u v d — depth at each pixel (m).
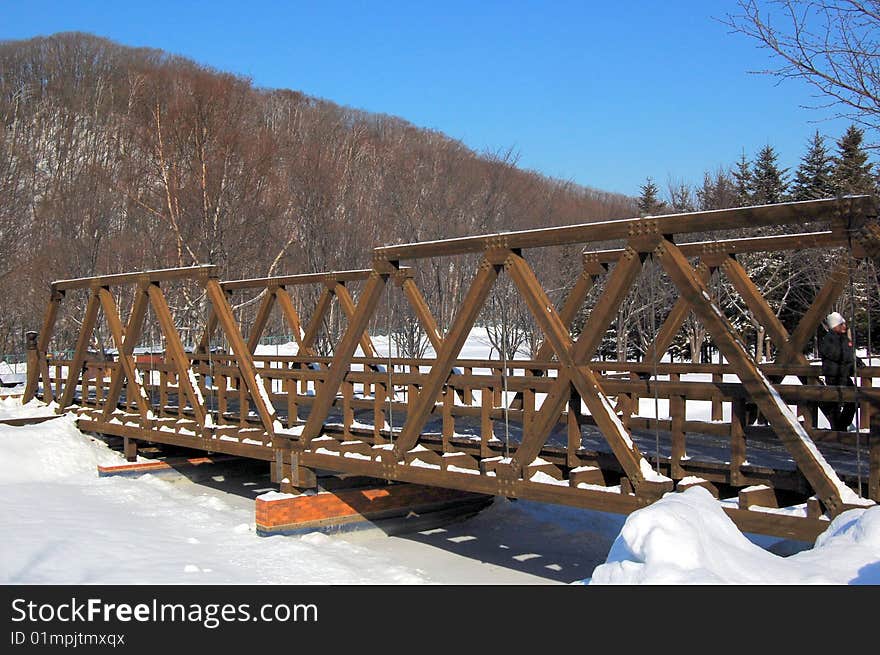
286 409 15.28
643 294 23.08
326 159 29.67
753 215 6.43
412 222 26.75
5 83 52.34
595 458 8.00
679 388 7.23
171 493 13.98
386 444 10.03
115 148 40.22
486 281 8.54
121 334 15.51
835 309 14.58
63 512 11.69
